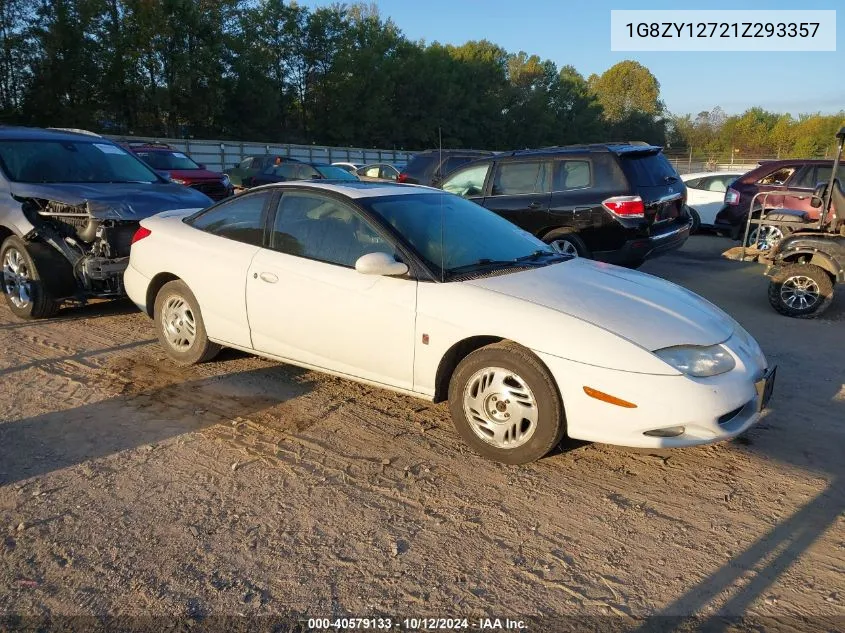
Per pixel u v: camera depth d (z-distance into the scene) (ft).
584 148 27.50
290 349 14.94
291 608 8.65
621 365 11.20
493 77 196.13
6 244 20.94
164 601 8.71
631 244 26.23
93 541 9.92
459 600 8.86
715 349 11.93
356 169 72.49
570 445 13.34
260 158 69.00
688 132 264.93
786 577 9.41
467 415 12.66
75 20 116.88
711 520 10.80
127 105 131.64
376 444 13.23
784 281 24.27
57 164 22.85
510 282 12.94
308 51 162.50
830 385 17.04
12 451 12.60
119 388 15.78
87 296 20.99
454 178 31.42
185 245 16.72
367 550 9.87
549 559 9.75
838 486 11.93
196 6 132.77
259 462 12.41
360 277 13.69
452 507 11.05
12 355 17.92
